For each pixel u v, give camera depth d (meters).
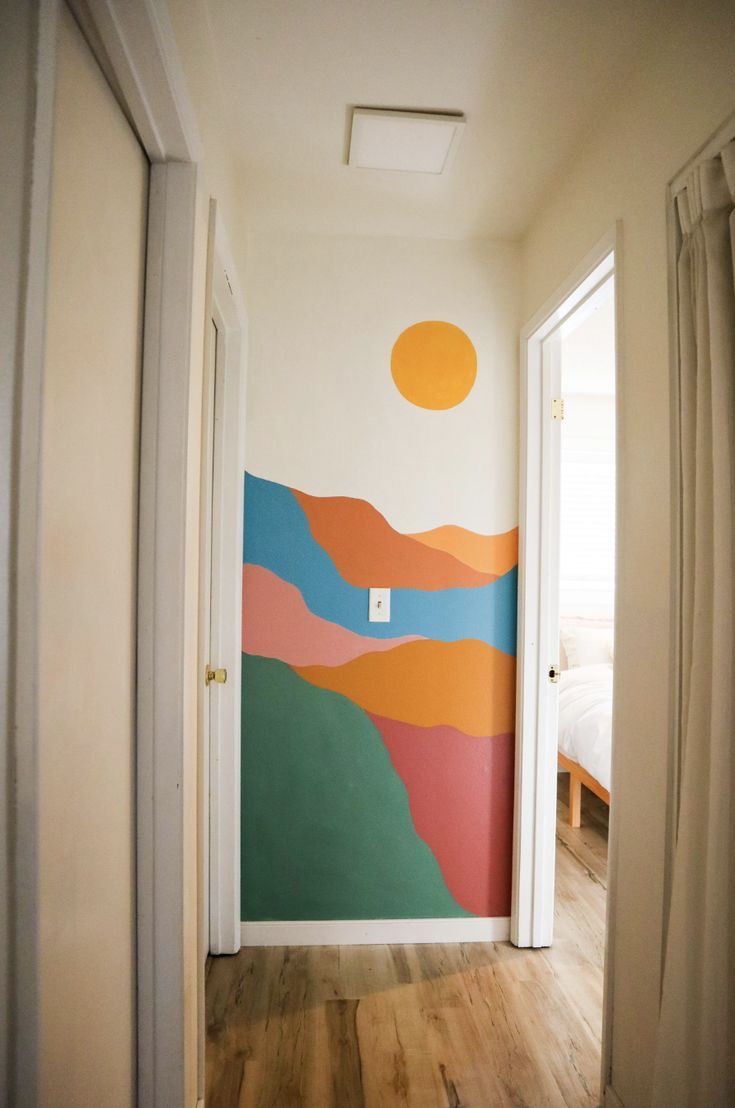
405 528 2.34
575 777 3.46
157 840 1.25
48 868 0.84
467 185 2.03
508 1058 1.73
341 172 1.97
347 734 2.31
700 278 1.23
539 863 2.28
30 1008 0.73
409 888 2.32
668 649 1.35
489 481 2.37
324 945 2.29
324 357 2.33
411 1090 1.62
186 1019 1.30
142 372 1.26
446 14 1.38
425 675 2.34
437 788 2.33
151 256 1.27
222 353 2.19
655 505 1.42
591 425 4.58
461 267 2.37
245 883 2.28
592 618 4.51
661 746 1.38
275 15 1.39
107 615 1.08
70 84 0.89
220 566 2.19
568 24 1.40
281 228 2.30
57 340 0.86
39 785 0.74
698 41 1.26
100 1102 1.05
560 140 1.80
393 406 2.34
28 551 0.72
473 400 2.37
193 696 1.39
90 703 1.00
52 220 0.84
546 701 2.29
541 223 2.18
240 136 1.80
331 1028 1.83
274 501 2.30
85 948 0.98
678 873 1.22
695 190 1.25
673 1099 1.19
